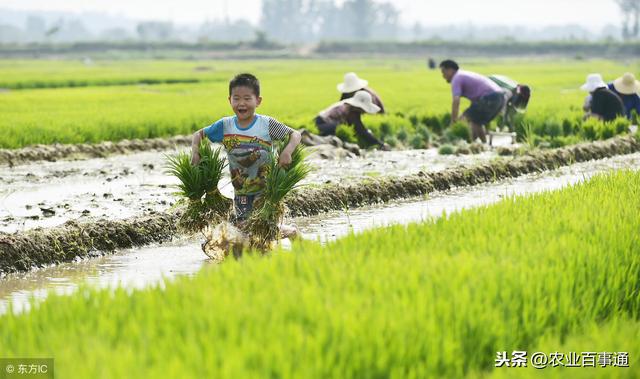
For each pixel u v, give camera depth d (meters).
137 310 5.43
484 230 8.00
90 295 5.88
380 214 12.45
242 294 5.63
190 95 39.34
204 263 9.44
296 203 12.17
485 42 166.62
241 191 8.70
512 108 20.77
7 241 9.29
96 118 23.59
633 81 21.89
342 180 13.96
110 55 158.25
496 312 5.48
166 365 4.36
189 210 8.73
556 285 6.15
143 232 10.54
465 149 18.64
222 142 8.70
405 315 5.14
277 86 48.69
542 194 10.45
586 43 158.75
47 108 29.06
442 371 4.85
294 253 7.09
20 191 14.07
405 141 20.67
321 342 4.72
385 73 72.88
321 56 161.12
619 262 7.02
